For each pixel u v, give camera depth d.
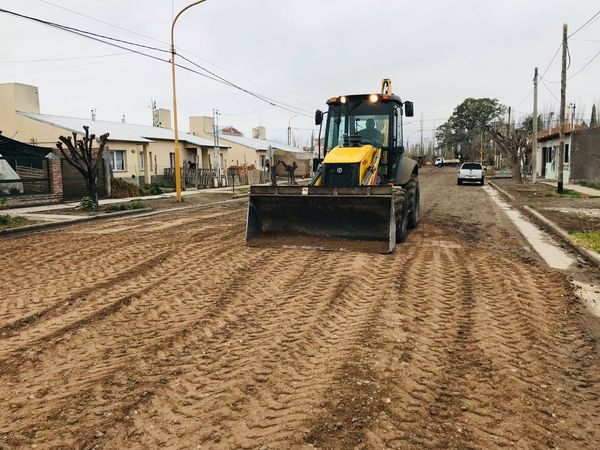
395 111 9.88
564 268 7.16
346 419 3.10
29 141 23.95
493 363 3.92
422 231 10.50
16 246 9.59
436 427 3.01
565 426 3.06
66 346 4.42
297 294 5.82
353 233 8.47
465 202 18.00
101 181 20.88
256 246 8.55
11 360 4.15
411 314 5.05
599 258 7.32
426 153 95.12
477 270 6.82
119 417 3.20
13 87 24.14
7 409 3.34
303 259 7.54
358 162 8.66
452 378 3.66
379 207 8.05
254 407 3.28
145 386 3.62
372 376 3.67
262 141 49.28
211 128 39.41
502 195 21.30
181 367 3.93
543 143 35.06
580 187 23.73
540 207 14.90
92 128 25.66
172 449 2.84
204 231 11.18
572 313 5.16
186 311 5.32
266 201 8.77
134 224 12.86
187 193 23.95
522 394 3.43
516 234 10.36
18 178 17.27
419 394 3.41
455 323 4.80
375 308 5.23
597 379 3.70
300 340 4.41
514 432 2.98
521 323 4.81
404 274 6.56
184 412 3.24
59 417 3.23
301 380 3.64
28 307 5.57
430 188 26.66
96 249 9.01
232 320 5.00
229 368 3.88
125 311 5.36
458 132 84.81
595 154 26.05
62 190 18.97
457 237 9.81
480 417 3.14
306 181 34.00
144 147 27.64
